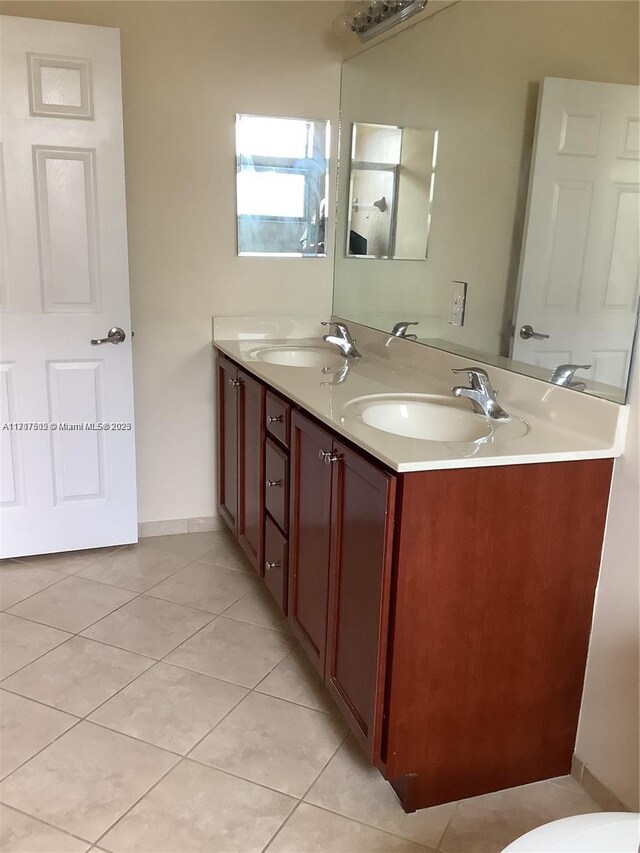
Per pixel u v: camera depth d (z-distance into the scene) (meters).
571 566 1.64
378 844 1.57
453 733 1.65
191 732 1.90
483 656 1.62
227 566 2.87
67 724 1.91
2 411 2.67
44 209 2.55
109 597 2.59
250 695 2.07
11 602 2.53
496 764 1.72
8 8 2.50
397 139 2.57
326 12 2.85
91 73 2.49
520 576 1.60
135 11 2.62
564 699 1.74
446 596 1.55
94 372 2.75
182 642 2.32
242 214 2.92
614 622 1.64
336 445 1.75
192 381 3.03
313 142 2.96
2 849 1.52
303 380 2.25
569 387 1.75
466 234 2.20
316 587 1.97
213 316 2.99
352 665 1.73
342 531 1.75
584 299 1.70
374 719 1.60
